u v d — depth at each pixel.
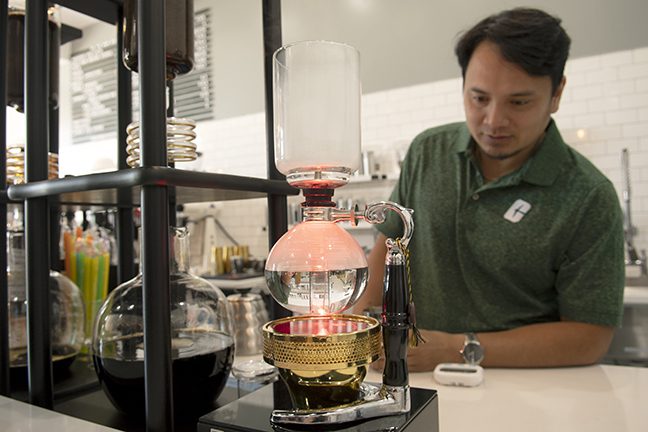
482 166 1.48
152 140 0.53
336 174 0.51
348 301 0.52
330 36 4.12
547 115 1.31
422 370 1.03
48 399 0.69
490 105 1.25
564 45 1.21
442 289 1.50
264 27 0.75
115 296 0.65
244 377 0.80
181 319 0.65
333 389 0.49
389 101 3.91
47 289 0.69
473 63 1.26
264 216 4.48
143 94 0.52
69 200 0.74
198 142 4.88
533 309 1.41
